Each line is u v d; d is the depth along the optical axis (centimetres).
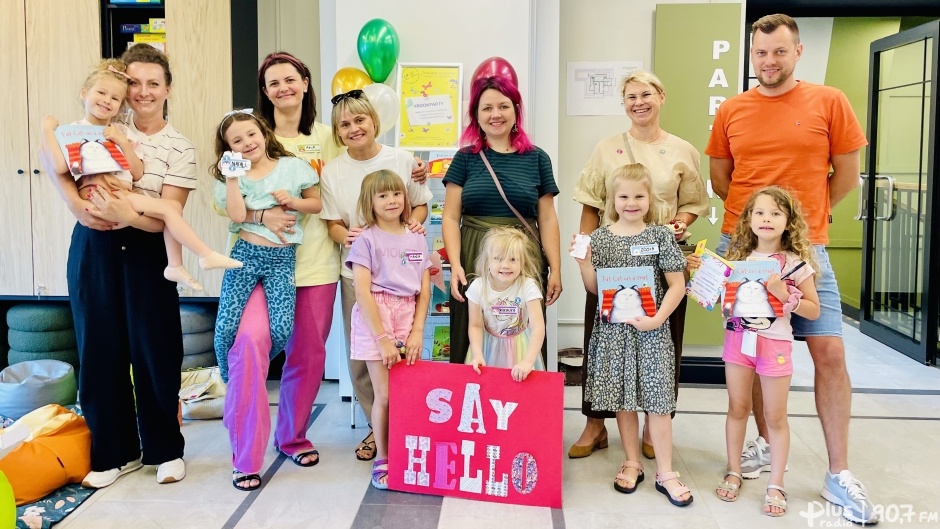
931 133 455
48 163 238
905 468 286
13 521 208
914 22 631
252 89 379
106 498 255
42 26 373
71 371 356
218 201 266
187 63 374
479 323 262
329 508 248
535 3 371
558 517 242
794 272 244
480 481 254
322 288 283
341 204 282
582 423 343
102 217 240
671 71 409
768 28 252
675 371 283
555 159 389
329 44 388
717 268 249
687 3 407
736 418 258
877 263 543
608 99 420
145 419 266
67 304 399
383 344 256
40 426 270
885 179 525
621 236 262
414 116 338
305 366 284
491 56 359
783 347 245
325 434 326
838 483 249
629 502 254
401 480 261
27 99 376
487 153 274
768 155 264
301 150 286
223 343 268
